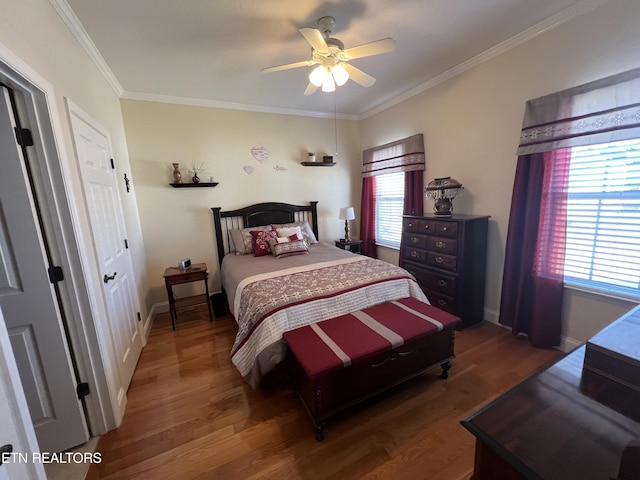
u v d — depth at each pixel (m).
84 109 1.91
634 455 0.56
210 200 3.73
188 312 3.51
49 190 1.39
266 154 4.02
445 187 2.83
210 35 2.15
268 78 2.95
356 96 3.66
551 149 2.18
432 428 1.63
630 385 0.76
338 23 2.07
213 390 2.04
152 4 1.77
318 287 2.19
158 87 3.10
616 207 1.97
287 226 3.86
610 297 2.04
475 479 0.68
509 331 2.70
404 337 1.77
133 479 1.39
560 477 0.53
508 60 2.46
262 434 1.63
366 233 4.57
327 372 1.50
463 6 1.93
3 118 1.25
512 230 2.51
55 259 1.45
